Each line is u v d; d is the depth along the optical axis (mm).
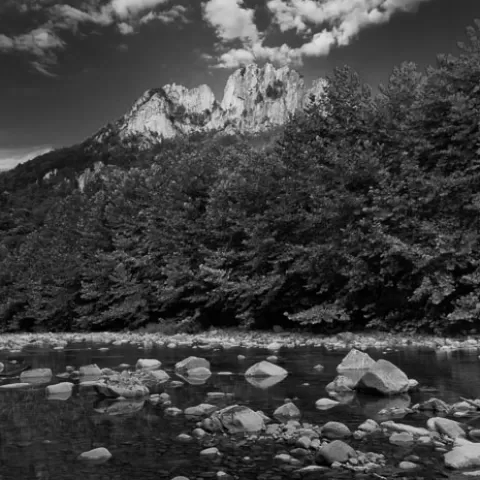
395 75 26859
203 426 7480
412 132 24016
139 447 6648
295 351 18312
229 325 32094
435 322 21484
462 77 23172
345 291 24953
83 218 48469
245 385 11211
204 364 13922
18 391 11195
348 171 24219
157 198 36594
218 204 31047
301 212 26406
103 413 8727
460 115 22109
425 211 22562
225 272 29266
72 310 45375
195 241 32125
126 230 39688
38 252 54906
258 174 28859
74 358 18250
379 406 8680
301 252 25359
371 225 22812
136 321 36250
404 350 17094
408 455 6016
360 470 5555
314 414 8219
